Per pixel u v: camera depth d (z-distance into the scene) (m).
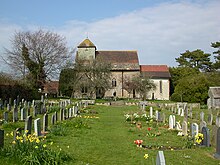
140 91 69.50
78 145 13.83
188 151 12.89
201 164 10.80
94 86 62.47
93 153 12.30
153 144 14.30
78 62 62.47
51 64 57.03
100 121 25.08
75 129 19.06
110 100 60.19
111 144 14.33
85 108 39.53
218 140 11.89
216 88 45.59
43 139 14.23
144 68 81.75
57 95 65.62
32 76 54.44
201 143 13.94
